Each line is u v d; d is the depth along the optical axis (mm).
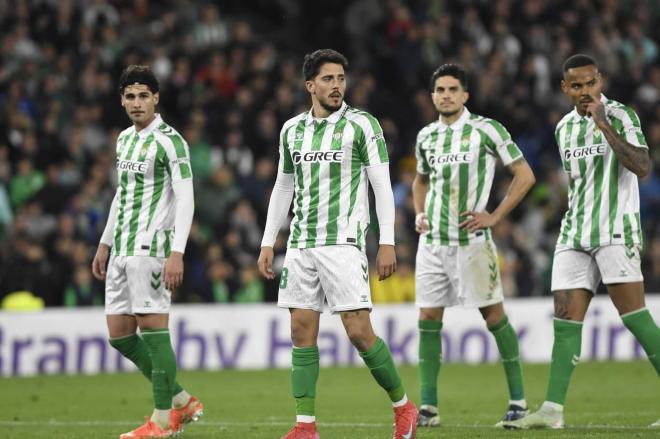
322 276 22984
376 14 73125
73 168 56562
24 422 30812
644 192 63469
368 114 23359
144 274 26000
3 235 52750
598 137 26609
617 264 26484
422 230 29500
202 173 56688
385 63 69250
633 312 26766
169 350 26172
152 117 26438
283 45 73938
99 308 48125
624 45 74062
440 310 29312
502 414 31734
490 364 48125
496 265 28891
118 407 34906
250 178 57438
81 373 46469
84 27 62188
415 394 37656
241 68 63750
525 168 28562
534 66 68188
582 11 74500
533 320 49062
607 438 24438
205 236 54906
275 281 52688
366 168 23172
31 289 50344
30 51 61188
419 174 30172
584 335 49094
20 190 54719
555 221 60594
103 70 60719
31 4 63031
